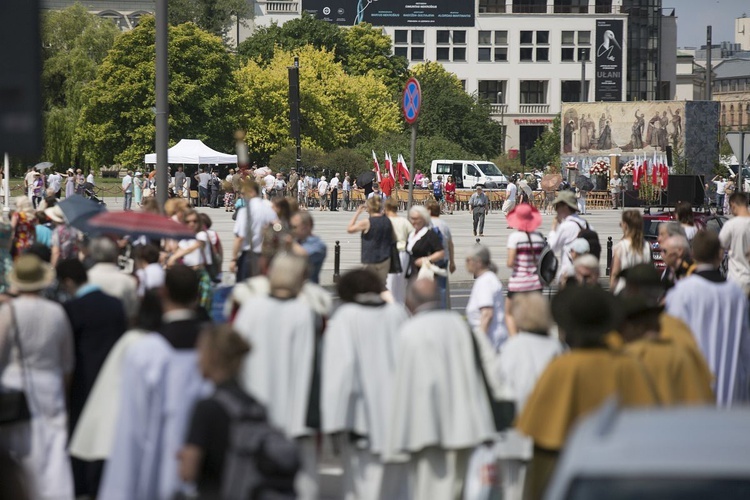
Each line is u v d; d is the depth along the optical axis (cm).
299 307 1941
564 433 1595
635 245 3200
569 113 18888
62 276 2262
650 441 950
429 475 1891
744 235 3275
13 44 1090
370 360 1967
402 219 4188
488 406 1898
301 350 1920
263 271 2673
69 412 2175
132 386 1588
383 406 1962
